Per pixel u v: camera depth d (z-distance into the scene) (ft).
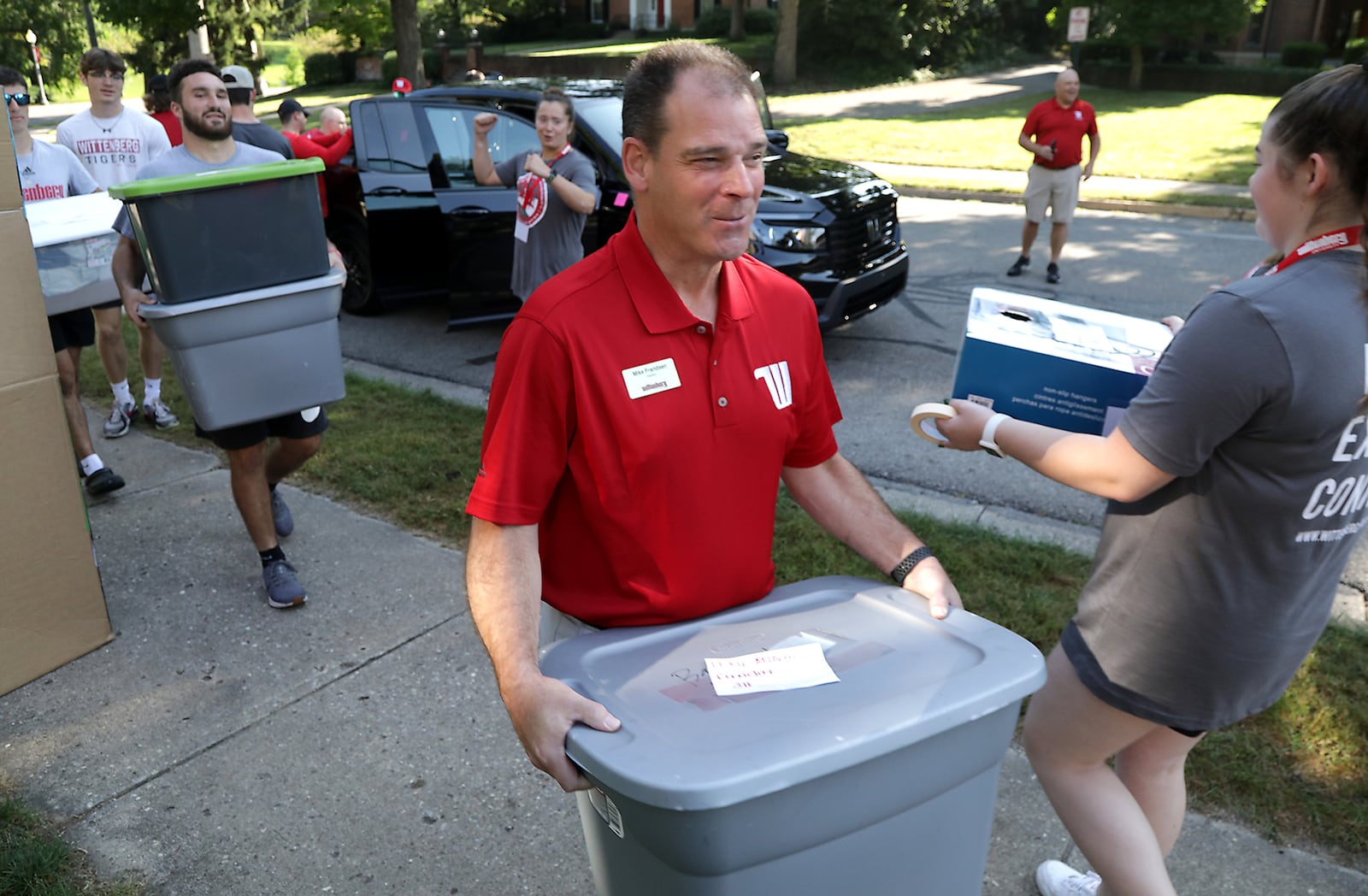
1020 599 10.83
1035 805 8.27
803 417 5.36
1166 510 5.10
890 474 14.96
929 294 24.91
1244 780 8.16
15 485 9.86
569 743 3.95
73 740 9.36
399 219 22.89
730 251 4.51
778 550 12.09
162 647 10.78
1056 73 97.09
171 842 8.12
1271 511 4.85
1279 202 4.89
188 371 10.19
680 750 3.78
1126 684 5.41
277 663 10.50
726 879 3.90
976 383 5.75
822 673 4.31
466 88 22.95
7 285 9.53
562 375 4.62
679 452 4.76
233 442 10.82
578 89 22.21
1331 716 8.74
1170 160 44.57
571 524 5.05
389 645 10.75
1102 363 5.50
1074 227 32.96
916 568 5.24
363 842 8.11
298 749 9.20
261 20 124.77
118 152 19.42
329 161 24.11
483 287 21.40
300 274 10.50
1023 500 14.01
